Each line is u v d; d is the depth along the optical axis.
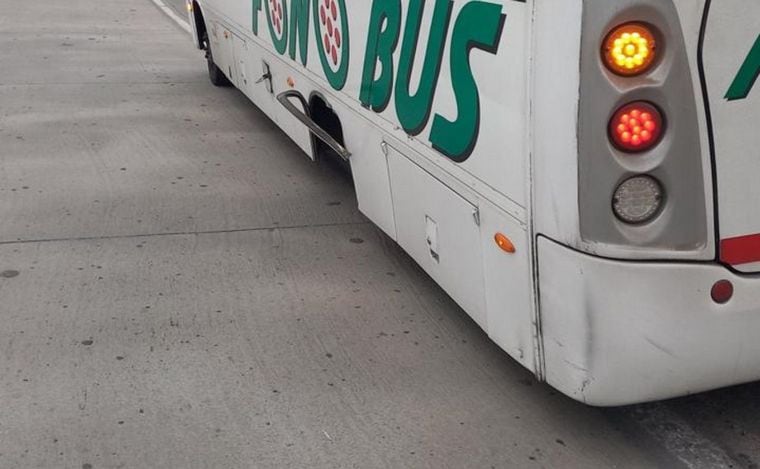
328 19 4.63
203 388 3.64
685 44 2.46
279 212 5.72
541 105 2.63
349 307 4.39
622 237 2.61
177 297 4.46
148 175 6.40
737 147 2.59
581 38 2.45
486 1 2.88
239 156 6.93
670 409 3.52
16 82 9.33
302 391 3.63
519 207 2.88
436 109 3.41
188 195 6.00
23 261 4.86
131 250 5.05
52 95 8.80
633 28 2.43
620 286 2.65
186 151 7.03
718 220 2.65
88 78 9.64
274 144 7.28
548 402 3.56
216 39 8.41
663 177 2.57
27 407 3.47
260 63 6.57
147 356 3.88
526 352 3.09
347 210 5.78
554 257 2.74
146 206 5.76
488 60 2.92
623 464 3.17
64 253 4.98
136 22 13.73
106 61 10.62
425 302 4.45
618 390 2.80
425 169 3.64
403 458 3.20
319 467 3.15
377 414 3.47
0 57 10.65
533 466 3.16
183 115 8.17
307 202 5.91
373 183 4.43
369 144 4.32
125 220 5.51
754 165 2.62
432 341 4.05
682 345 2.75
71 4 15.30
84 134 7.43
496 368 3.82
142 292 4.52
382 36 3.88
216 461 3.17
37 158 6.73
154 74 9.96
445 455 3.22
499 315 3.25
